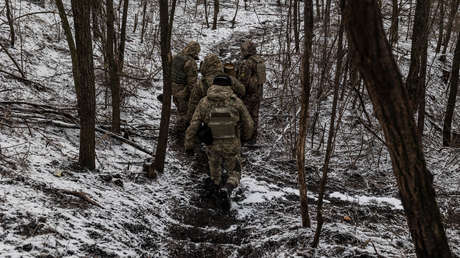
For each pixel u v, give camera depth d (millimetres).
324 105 7660
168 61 4500
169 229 3686
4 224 2555
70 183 3545
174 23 16406
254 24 17953
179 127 6270
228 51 13172
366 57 1323
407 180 1482
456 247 3434
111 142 5332
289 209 4395
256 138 6547
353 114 7355
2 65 6512
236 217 4234
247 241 3625
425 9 5324
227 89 4508
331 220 4117
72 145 4723
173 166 5184
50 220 2758
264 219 4090
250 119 4531
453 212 4574
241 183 5043
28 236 2520
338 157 6266
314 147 6539
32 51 7785
